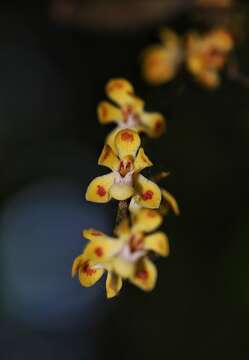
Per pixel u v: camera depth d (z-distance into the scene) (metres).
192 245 0.31
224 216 0.30
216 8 0.24
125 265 0.13
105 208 0.34
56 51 0.33
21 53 0.34
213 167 0.30
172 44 0.21
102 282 0.35
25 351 0.36
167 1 0.25
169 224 0.31
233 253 0.30
